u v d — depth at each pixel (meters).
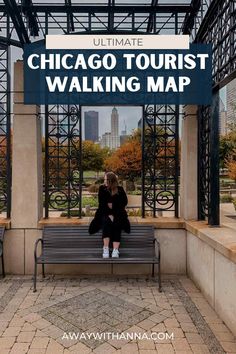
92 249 4.56
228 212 11.23
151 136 5.07
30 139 4.77
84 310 3.53
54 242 4.59
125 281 4.50
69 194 5.08
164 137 5.07
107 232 4.36
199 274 4.14
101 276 4.72
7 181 4.86
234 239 3.50
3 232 4.62
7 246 4.77
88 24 4.92
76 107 4.98
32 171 4.77
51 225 4.74
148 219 4.96
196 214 4.87
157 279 4.59
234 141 17.17
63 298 3.86
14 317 3.37
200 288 4.10
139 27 5.04
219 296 3.39
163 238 4.81
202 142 4.75
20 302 3.74
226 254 3.12
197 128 4.83
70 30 5.04
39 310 3.53
